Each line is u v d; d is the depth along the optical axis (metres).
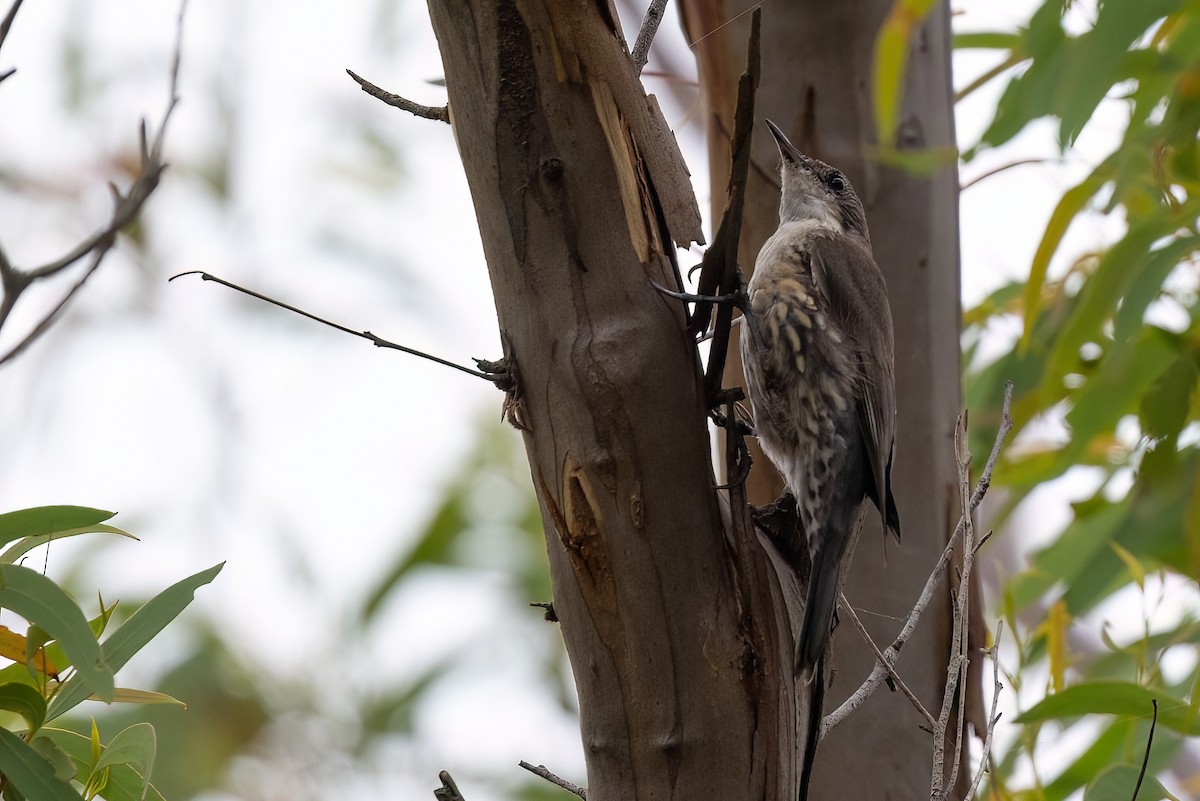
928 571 7.29
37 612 4.66
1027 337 8.56
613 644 5.12
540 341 5.12
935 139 7.73
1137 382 8.60
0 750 4.97
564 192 5.07
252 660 12.35
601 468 5.05
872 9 7.55
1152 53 8.30
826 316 7.58
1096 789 6.45
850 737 7.02
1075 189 8.34
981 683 7.24
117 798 5.51
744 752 5.07
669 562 5.05
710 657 5.06
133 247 12.01
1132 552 8.53
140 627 5.13
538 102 5.05
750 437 7.87
